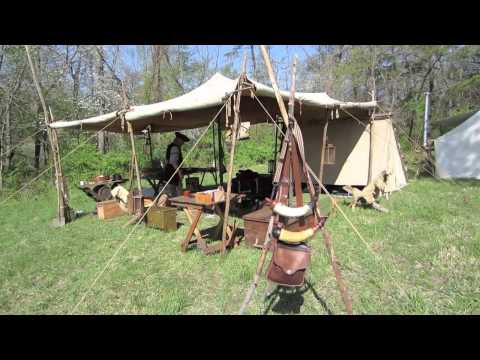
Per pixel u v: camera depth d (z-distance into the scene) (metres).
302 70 22.98
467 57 17.00
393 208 6.98
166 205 6.95
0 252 5.12
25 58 11.98
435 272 3.82
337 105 7.17
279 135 10.76
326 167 10.27
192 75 23.14
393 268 3.96
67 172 11.84
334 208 6.42
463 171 11.52
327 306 3.17
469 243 4.59
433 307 3.08
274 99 5.77
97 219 7.04
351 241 4.95
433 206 6.84
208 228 6.03
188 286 3.68
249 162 17.88
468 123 11.44
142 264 4.34
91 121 7.01
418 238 4.95
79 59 15.95
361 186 9.72
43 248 5.18
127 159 13.17
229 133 9.71
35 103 13.14
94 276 4.02
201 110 6.64
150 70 21.02
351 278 3.76
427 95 13.62
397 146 9.84
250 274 3.83
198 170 9.00
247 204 7.86
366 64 19.25
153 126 9.65
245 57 4.43
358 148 9.70
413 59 19.44
